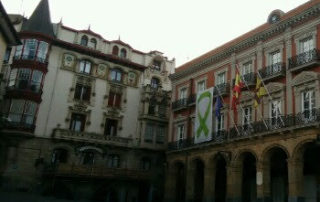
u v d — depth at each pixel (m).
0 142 36.50
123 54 47.44
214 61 37.91
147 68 48.12
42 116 38.88
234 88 31.02
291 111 27.36
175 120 41.50
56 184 35.66
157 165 45.09
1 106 37.41
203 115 35.62
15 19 43.25
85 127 41.50
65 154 39.59
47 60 39.94
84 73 42.75
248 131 30.50
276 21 31.20
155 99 46.78
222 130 34.16
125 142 43.31
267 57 31.20
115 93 44.88
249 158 33.09
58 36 42.41
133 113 45.53
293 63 28.03
